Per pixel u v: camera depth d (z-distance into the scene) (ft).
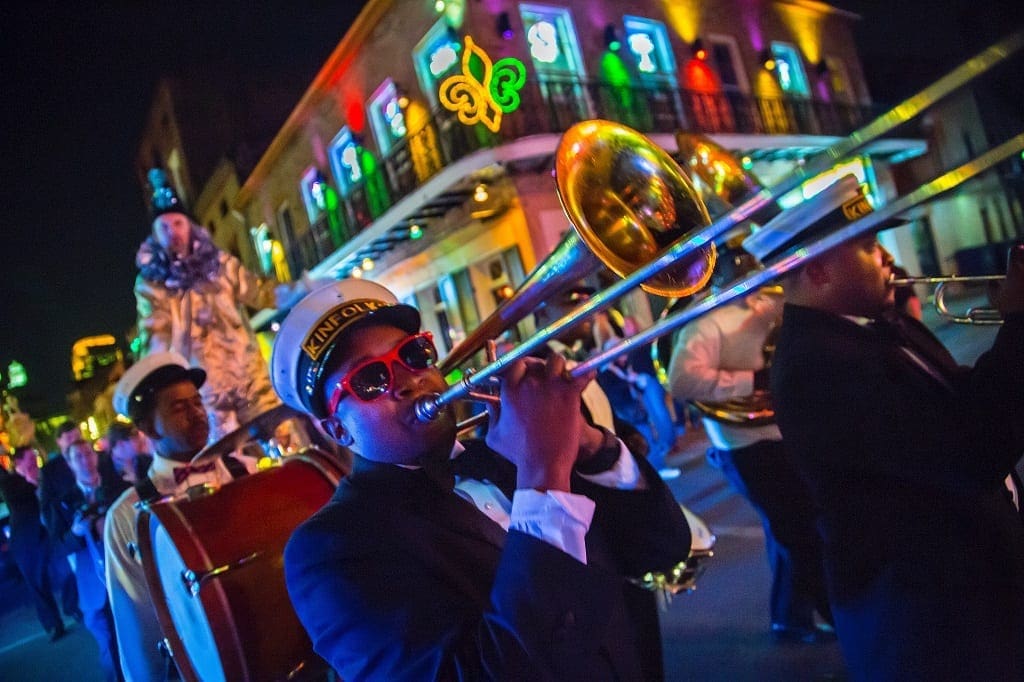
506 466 5.18
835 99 48.08
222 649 5.20
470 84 31.30
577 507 3.58
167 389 8.96
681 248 3.00
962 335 19.12
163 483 8.80
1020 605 4.87
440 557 4.09
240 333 13.23
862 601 5.14
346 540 4.01
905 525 4.97
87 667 18.17
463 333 39.24
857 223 2.51
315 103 43.32
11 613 27.73
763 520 10.61
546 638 3.31
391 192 38.32
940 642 4.81
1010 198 42.42
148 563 6.07
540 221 33.45
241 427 8.20
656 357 12.01
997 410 4.53
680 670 10.65
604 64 37.19
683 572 5.32
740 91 43.14
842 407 5.08
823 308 5.54
